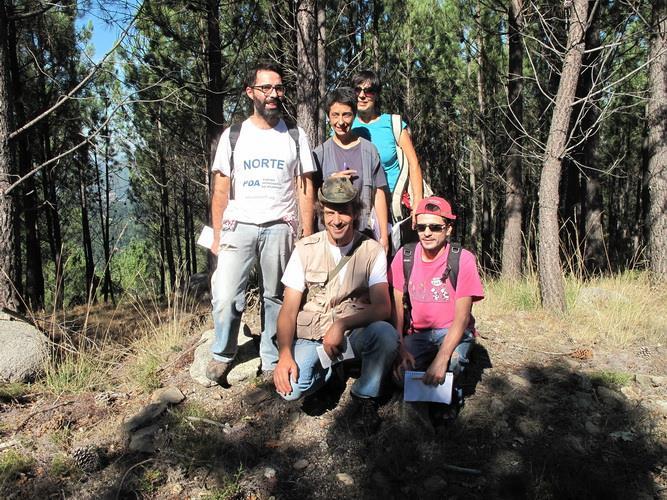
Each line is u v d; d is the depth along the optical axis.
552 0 7.43
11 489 2.61
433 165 20.78
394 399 3.02
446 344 2.83
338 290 2.84
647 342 4.23
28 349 3.78
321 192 2.79
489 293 5.51
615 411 3.17
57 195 19.27
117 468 2.75
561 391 3.37
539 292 5.16
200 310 5.57
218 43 9.09
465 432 2.92
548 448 2.81
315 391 2.94
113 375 3.85
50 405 3.39
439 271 3.05
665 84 7.29
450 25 14.23
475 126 15.70
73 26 11.59
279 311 3.13
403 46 15.07
